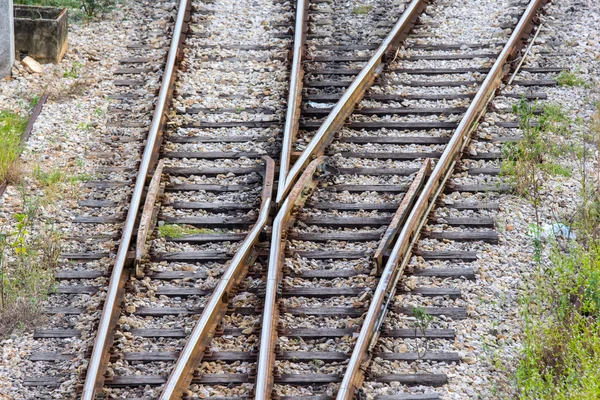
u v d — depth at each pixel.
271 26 30.33
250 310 18.58
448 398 16.28
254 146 24.33
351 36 29.75
